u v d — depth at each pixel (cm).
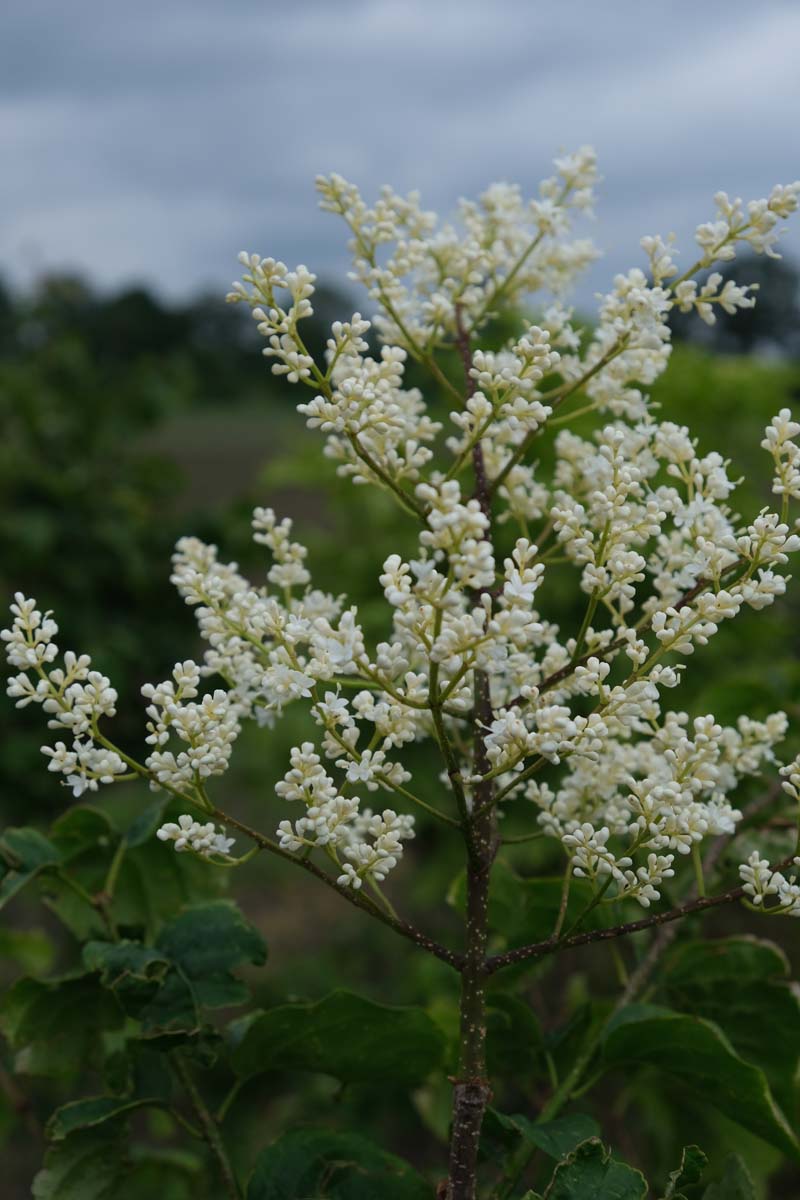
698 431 194
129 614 217
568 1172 60
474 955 60
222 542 227
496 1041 71
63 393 241
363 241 70
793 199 64
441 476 62
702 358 202
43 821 196
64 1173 67
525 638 56
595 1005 73
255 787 219
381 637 193
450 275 73
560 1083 73
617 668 115
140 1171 74
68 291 288
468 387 71
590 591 62
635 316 67
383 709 59
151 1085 69
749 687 83
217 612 65
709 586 61
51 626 59
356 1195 65
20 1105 82
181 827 60
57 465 226
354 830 62
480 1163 65
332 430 62
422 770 187
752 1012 72
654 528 62
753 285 66
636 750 67
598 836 60
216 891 75
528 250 73
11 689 59
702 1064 66
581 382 68
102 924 75
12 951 91
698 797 69
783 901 59
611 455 63
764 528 59
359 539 216
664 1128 80
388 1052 68
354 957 214
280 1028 67
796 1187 110
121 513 222
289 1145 66
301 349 61
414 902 189
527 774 58
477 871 60
